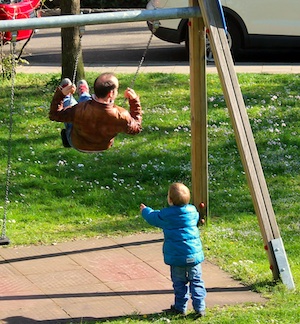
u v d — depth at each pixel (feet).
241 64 111.14
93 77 99.25
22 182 69.67
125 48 125.80
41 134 81.56
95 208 65.10
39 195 67.41
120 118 47.91
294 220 62.18
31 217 63.05
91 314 46.01
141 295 49.01
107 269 53.47
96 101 47.52
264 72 104.58
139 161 75.15
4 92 95.40
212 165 74.38
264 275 51.60
